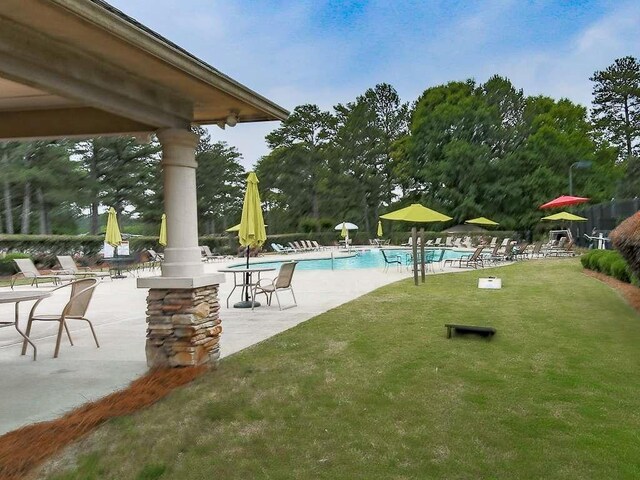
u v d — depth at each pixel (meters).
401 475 2.90
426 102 43.97
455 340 6.27
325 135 45.50
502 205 38.41
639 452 3.13
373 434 3.47
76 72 3.70
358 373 4.90
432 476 2.88
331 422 3.70
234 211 42.62
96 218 34.81
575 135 39.78
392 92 48.72
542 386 4.44
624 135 45.59
